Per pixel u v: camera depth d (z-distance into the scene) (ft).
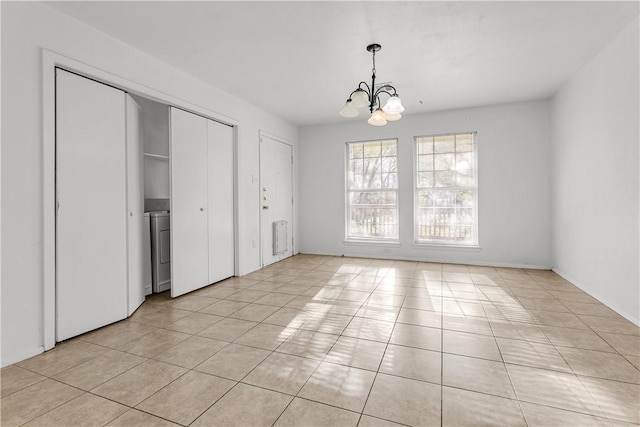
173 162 11.87
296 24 9.04
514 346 7.83
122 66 9.77
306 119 19.44
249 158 16.12
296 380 6.43
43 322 7.76
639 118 8.87
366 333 8.68
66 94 8.35
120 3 7.89
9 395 5.98
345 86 13.91
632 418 5.21
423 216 18.62
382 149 19.58
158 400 5.82
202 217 13.26
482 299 11.54
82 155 8.74
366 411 5.45
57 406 5.66
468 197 17.67
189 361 7.24
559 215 14.82
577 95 12.63
